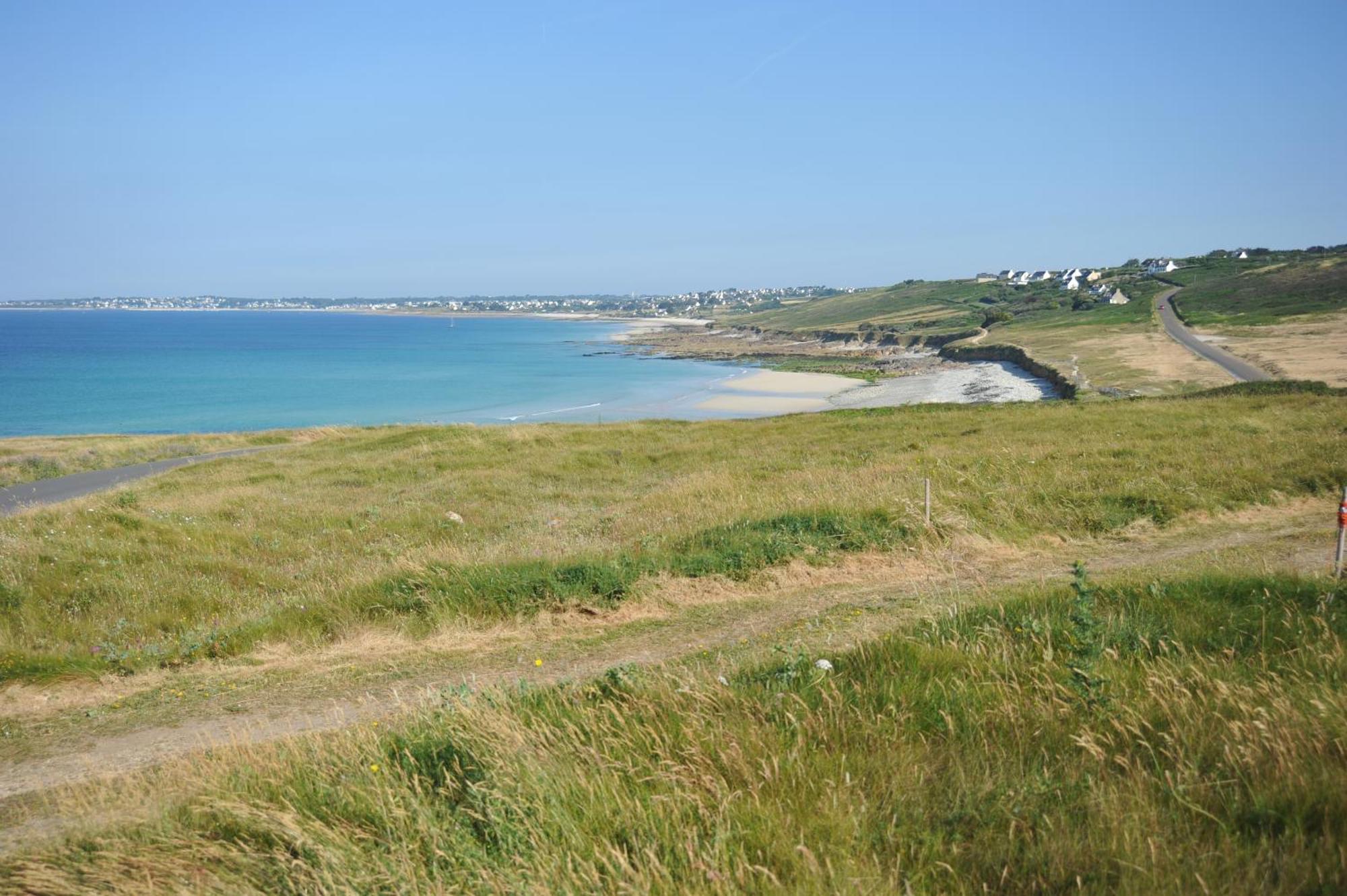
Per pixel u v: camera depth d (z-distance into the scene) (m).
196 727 7.05
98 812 5.11
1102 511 12.93
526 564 10.86
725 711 5.18
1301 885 3.18
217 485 24.19
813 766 4.39
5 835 5.10
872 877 3.37
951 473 16.48
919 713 5.05
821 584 10.54
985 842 3.67
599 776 4.38
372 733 5.40
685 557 11.19
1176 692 4.87
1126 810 3.75
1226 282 138.00
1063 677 5.34
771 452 25.08
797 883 3.38
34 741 6.91
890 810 3.96
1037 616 6.89
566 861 3.64
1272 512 13.21
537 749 4.73
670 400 76.56
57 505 19.31
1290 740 4.09
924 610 8.80
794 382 90.62
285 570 13.37
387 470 25.78
